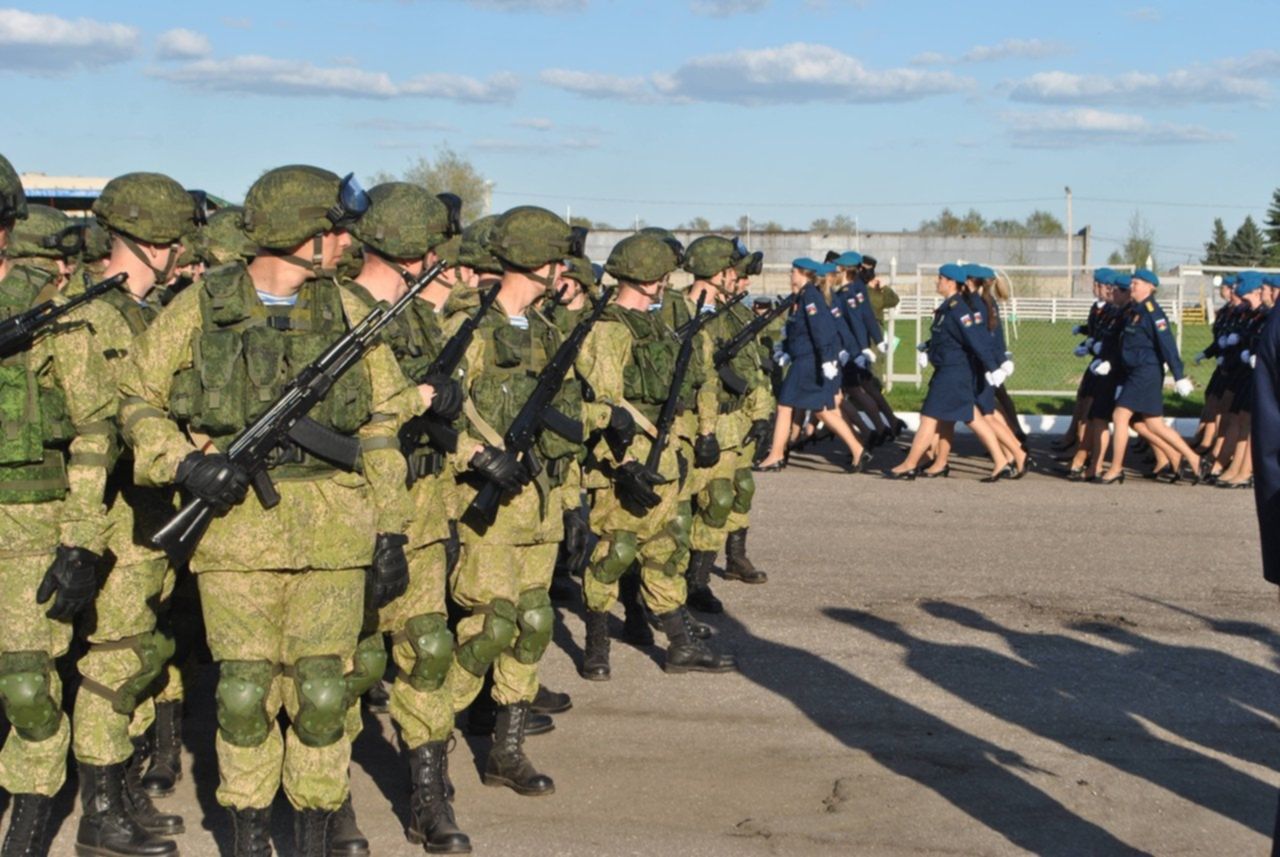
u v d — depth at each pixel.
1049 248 61.81
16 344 4.55
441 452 5.39
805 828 5.45
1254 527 11.59
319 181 4.56
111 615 5.03
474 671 5.68
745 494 9.32
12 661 4.69
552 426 5.78
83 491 4.56
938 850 5.26
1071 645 8.04
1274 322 3.98
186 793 5.74
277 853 5.16
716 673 7.47
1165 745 6.45
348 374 4.55
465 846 5.16
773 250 58.66
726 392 8.49
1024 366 26.52
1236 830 5.52
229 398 4.38
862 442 16.81
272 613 4.54
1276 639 8.22
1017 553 10.48
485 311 5.53
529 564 5.86
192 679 6.00
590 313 7.08
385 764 6.12
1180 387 13.82
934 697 7.09
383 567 4.64
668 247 7.41
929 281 49.66
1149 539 11.05
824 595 9.16
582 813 5.57
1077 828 5.49
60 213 6.30
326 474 4.54
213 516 4.42
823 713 6.84
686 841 5.31
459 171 63.09
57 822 5.41
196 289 4.52
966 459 15.60
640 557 7.46
